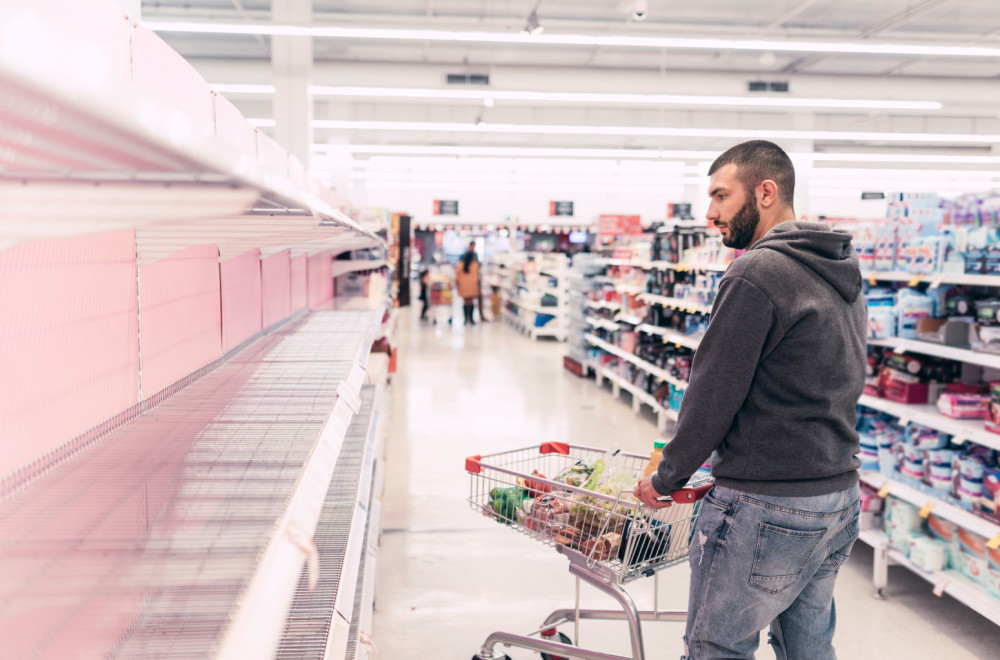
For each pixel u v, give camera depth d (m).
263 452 1.45
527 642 2.54
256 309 3.28
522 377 9.61
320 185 3.18
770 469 1.71
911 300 3.67
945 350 3.32
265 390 2.05
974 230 3.36
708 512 1.81
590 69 11.40
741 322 1.68
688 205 19.59
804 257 1.71
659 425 6.66
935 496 3.27
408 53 11.19
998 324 3.17
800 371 1.68
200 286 2.34
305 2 7.39
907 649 2.91
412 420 6.91
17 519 1.06
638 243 8.31
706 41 7.02
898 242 3.83
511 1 8.89
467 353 11.88
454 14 9.42
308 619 1.51
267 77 11.25
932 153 18.20
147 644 0.82
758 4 9.01
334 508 2.22
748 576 1.73
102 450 1.44
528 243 24.77
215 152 0.63
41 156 0.52
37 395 1.26
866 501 3.71
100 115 0.43
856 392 1.78
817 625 1.91
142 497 1.17
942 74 12.16
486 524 4.23
